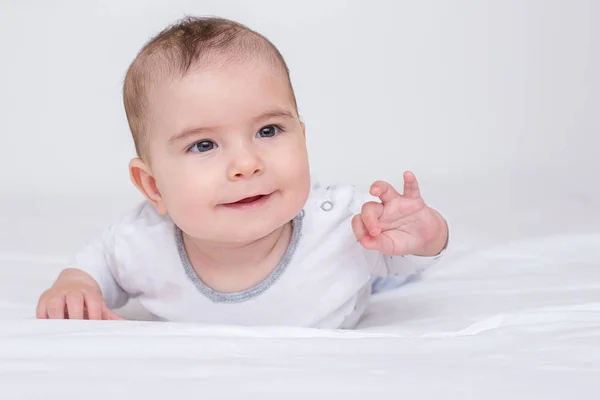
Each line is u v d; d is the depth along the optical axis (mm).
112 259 2055
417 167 4621
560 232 2850
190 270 1985
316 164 4613
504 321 1802
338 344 1538
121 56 4609
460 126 4734
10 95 4574
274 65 1850
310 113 4715
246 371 1353
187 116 1792
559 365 1400
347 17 4711
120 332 1630
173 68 1820
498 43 4719
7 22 4559
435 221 1901
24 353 1499
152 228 2021
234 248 1920
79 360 1429
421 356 1460
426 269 2275
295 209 1825
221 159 1793
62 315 1903
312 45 4707
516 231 2920
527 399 1245
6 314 2025
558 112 4699
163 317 2057
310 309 1988
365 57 4727
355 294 2018
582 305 1916
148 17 4598
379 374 1340
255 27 4680
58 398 1245
